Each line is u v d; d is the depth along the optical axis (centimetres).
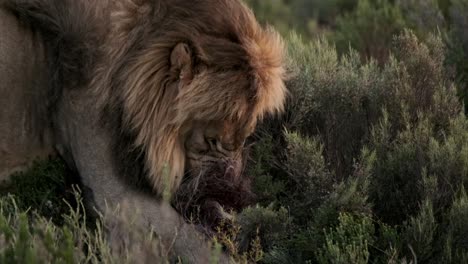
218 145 1205
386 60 1792
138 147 1180
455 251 1184
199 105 1161
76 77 1166
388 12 1978
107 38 1173
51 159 1245
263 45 1195
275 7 2444
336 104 1445
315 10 2436
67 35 1166
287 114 1455
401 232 1241
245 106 1176
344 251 1156
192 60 1159
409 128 1348
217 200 1240
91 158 1184
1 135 1202
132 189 1185
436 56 1574
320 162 1318
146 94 1169
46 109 1223
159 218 1177
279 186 1351
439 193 1261
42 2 1184
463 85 1611
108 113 1172
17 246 974
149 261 1038
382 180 1311
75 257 1009
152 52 1164
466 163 1274
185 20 1170
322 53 1611
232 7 1193
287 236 1243
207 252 1133
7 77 1189
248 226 1225
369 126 1437
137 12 1185
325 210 1231
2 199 1155
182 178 1231
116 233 1090
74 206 1240
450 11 1877
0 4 1182
